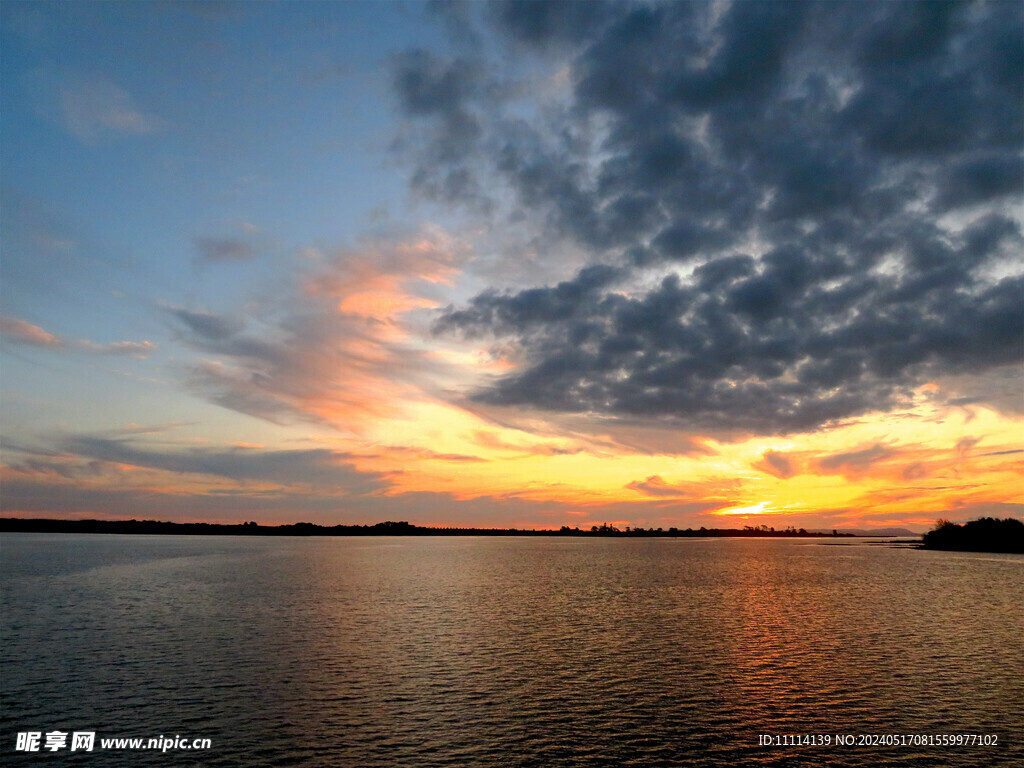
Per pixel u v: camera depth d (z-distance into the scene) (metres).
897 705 33.59
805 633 52.41
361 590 83.19
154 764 26.05
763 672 39.62
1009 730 30.23
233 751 27.33
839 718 31.70
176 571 111.25
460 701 33.72
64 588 82.69
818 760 27.05
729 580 101.06
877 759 27.20
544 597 76.62
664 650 45.56
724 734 29.61
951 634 52.09
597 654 44.19
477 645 46.91
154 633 50.94
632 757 27.09
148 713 31.67
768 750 27.91
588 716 31.67
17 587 83.62
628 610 65.62
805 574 113.06
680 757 27.16
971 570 120.88
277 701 33.47
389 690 35.50
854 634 52.03
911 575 110.12
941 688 36.47
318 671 39.25
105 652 44.03
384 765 26.06
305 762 26.33
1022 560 154.75
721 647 46.62
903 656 44.00
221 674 38.47
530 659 42.59
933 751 27.98
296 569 119.25
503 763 26.36
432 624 55.94
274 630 52.50
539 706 33.03
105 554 167.00
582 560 163.62
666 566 137.88
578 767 26.06
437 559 161.75
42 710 32.06
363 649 45.34
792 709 32.91
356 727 30.02
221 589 82.75
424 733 29.38
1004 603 71.56
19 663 40.94
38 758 26.61
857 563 146.75
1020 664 41.81
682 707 33.06
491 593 80.81
